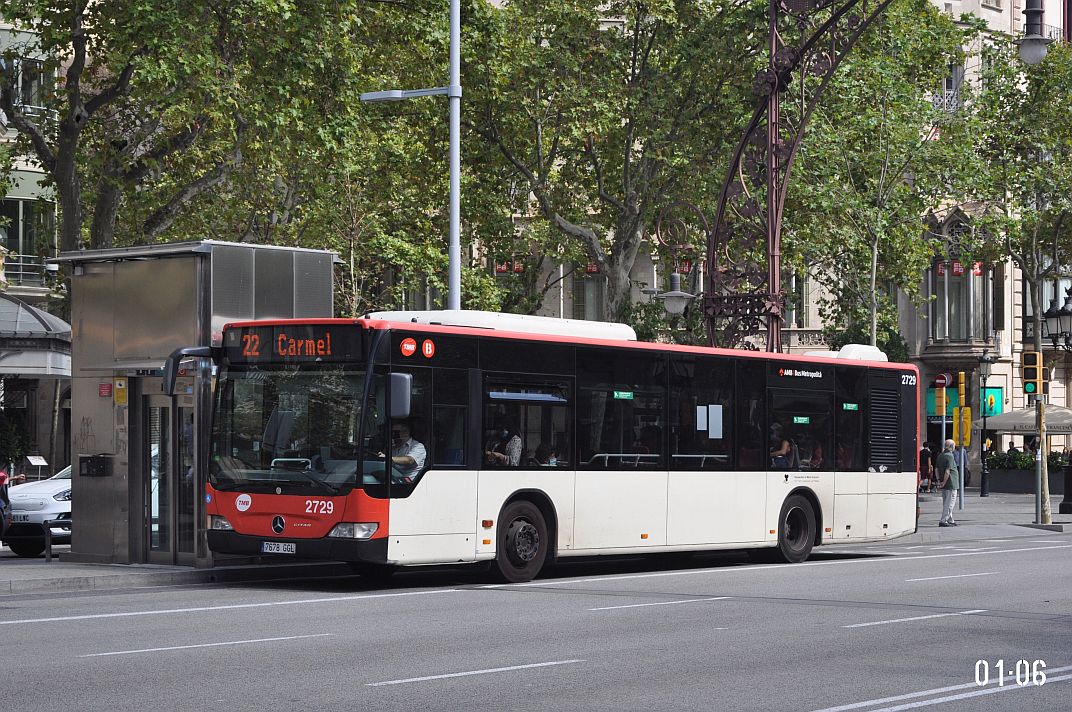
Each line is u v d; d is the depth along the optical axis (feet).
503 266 194.29
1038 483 129.49
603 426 75.77
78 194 102.83
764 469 85.10
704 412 81.56
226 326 69.56
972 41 234.99
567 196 158.10
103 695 35.63
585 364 75.10
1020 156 208.33
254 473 67.51
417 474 66.69
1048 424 213.05
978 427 218.38
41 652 43.34
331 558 65.10
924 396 240.12
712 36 142.72
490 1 155.53
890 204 152.05
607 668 40.96
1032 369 130.21
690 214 149.48
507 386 71.10
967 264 180.34
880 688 37.78
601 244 166.30
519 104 142.72
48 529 78.23
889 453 93.91
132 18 98.22
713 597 62.75
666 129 145.28
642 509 77.51
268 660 41.96
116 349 75.56
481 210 153.17
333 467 65.57
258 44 102.73
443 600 61.21
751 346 102.63
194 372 72.18
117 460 76.13
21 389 193.26
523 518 71.72
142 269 74.33
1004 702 35.91
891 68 146.30
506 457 70.79
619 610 56.95
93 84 113.70
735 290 105.60
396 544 65.67
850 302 176.76
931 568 81.05
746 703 35.29
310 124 105.29
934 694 36.91
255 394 68.18
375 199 154.51
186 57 97.35
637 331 168.76
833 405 90.17
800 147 143.54
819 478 88.74
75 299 77.15
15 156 117.50
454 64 96.63
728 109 143.54
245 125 107.86
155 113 113.80
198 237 138.62
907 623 52.49
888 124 145.48
